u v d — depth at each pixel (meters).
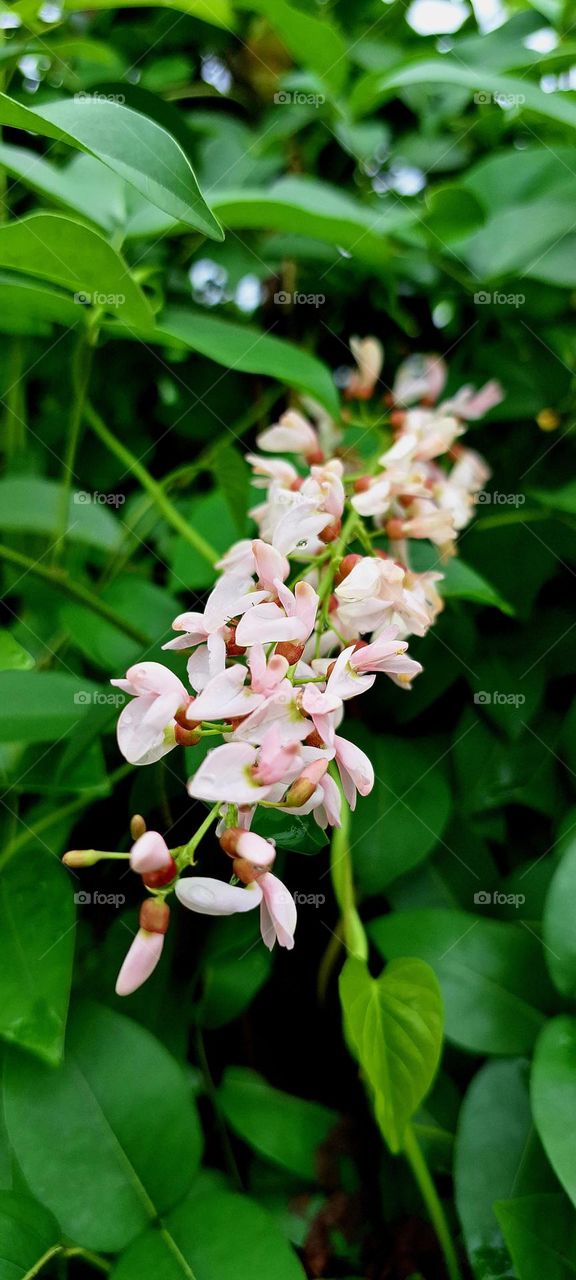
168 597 0.36
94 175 0.35
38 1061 0.29
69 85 0.39
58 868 0.31
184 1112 0.29
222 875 0.33
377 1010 0.29
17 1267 0.28
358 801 0.33
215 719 0.26
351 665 0.27
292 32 0.36
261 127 0.40
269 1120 0.31
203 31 0.40
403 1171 0.31
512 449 0.38
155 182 0.26
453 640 0.35
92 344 0.33
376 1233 0.31
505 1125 0.29
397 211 0.37
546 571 0.36
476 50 0.39
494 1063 0.30
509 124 0.38
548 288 0.37
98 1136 0.29
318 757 0.26
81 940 0.33
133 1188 0.29
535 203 0.37
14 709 0.31
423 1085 0.29
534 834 0.35
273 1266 0.28
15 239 0.29
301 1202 0.31
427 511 0.32
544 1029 0.29
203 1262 0.28
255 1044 0.34
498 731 0.35
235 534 0.36
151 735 0.26
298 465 0.36
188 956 0.33
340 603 0.29
